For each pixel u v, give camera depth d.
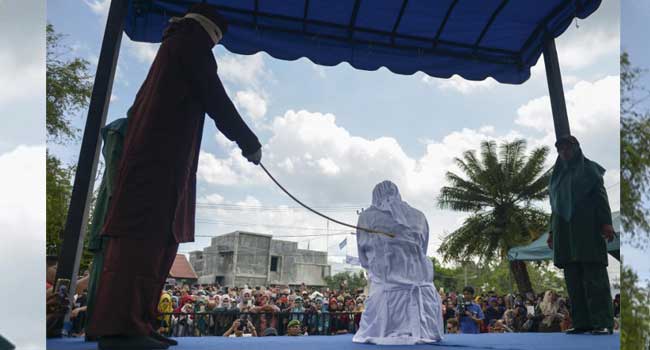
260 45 7.52
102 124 5.71
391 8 7.45
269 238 47.09
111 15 5.91
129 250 3.30
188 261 50.41
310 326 11.96
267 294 14.56
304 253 48.94
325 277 49.50
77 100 6.25
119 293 3.23
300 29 7.61
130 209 3.35
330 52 7.80
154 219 3.40
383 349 4.33
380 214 5.27
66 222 5.48
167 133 3.52
